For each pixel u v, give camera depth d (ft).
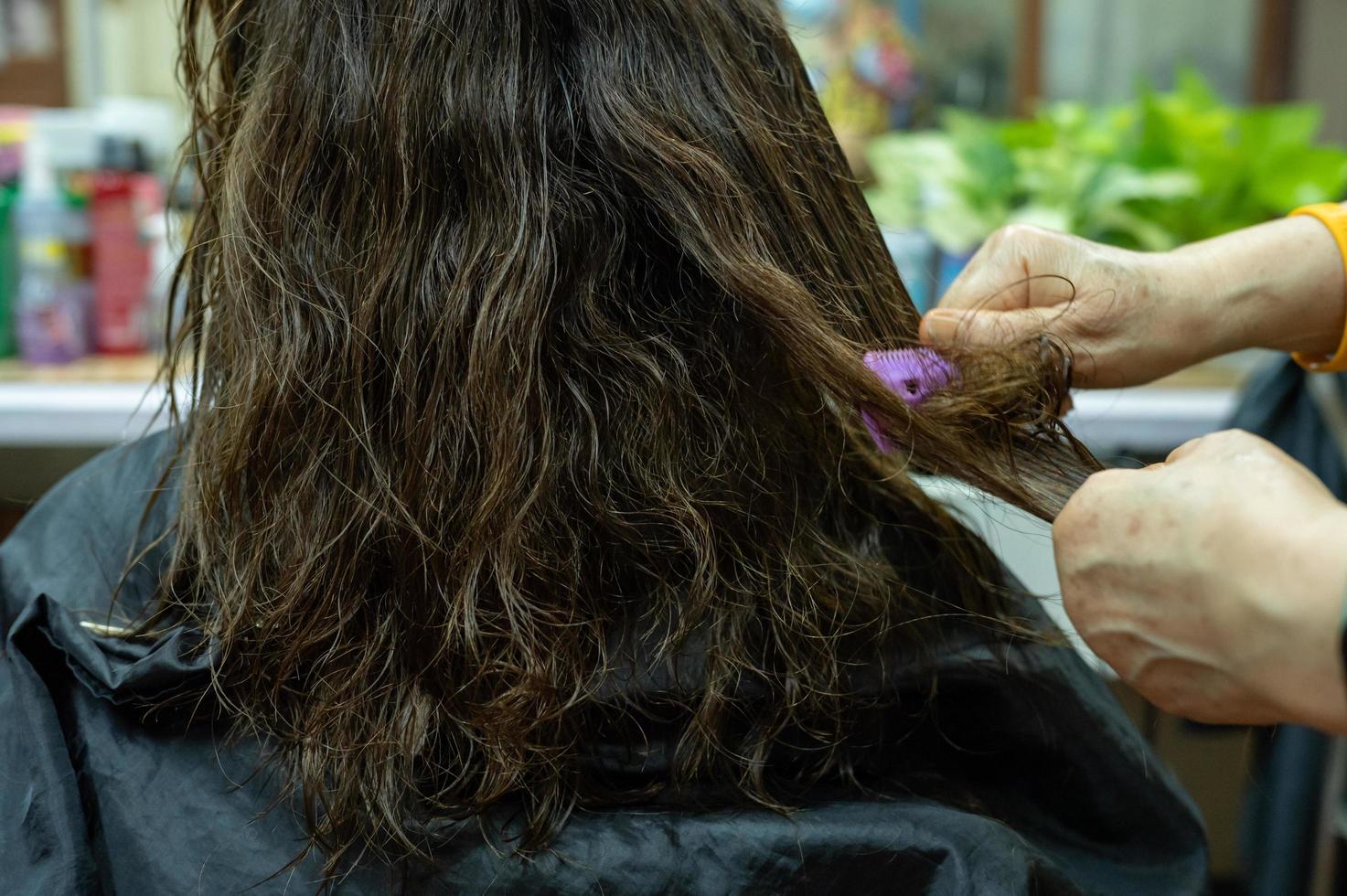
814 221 1.69
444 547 1.50
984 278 2.01
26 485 4.37
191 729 1.57
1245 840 3.80
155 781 1.54
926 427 1.55
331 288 1.52
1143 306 1.98
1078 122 4.69
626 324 1.56
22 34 4.75
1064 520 1.32
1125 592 1.26
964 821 1.59
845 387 1.52
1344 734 1.12
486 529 1.47
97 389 3.79
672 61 1.52
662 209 1.49
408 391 1.49
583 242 1.50
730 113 1.55
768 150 1.58
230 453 1.55
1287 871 3.56
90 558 1.73
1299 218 2.12
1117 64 5.50
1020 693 1.84
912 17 5.24
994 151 4.54
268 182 1.53
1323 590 1.06
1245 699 1.19
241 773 1.54
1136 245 4.36
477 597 1.49
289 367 1.51
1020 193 4.51
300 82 1.51
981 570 1.87
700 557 1.56
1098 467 1.61
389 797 1.48
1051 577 2.15
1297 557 1.09
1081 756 1.88
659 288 1.57
